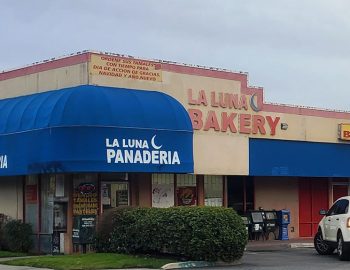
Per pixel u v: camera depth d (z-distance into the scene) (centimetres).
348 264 1788
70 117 1894
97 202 2161
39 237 2225
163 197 2362
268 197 2872
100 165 1892
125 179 2248
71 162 1877
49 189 2206
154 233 1831
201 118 2400
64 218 2134
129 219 1922
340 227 1942
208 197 2567
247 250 2378
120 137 1945
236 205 2728
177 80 2330
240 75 2562
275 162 2678
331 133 2952
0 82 2442
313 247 2567
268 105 2678
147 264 1672
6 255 2091
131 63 2183
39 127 1964
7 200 2405
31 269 1620
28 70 2308
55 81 2189
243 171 2544
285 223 2844
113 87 2091
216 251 1756
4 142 2134
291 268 1661
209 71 2444
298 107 2812
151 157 2019
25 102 2138
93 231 2088
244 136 2561
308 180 3059
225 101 2492
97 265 1641
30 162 1998
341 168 2975
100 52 2100
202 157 2394
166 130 2070
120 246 1928
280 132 2714
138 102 2041
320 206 3084
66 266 1631
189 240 1755
